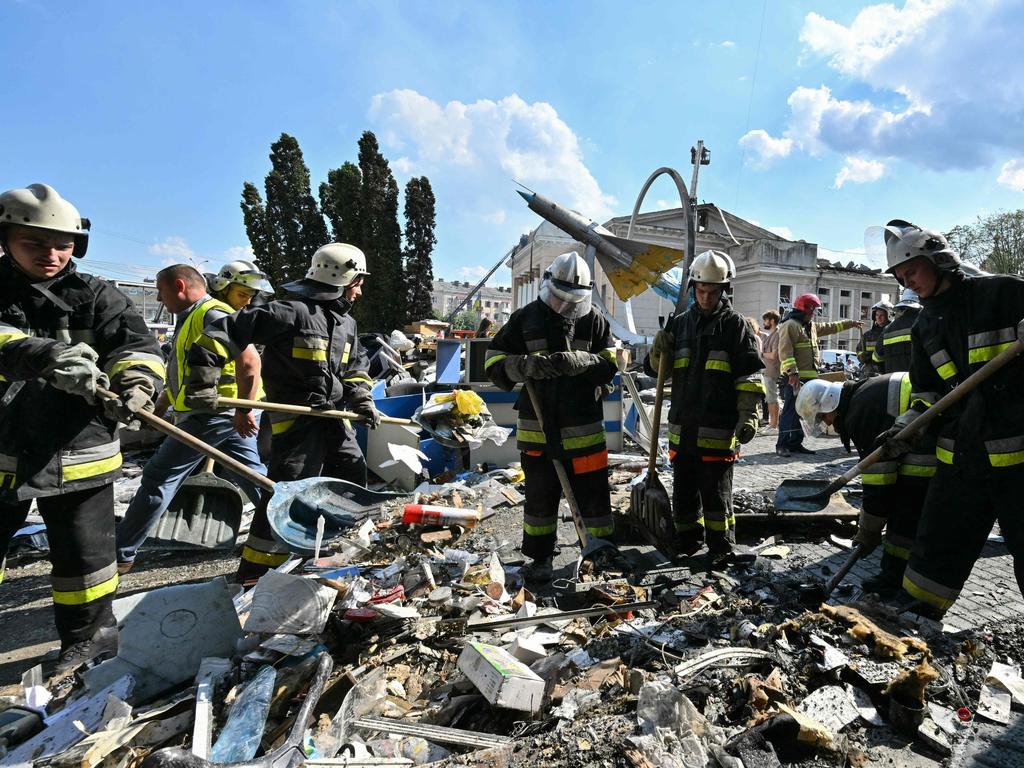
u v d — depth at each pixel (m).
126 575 3.78
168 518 3.94
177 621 2.27
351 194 28.38
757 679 1.96
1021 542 2.21
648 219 25.86
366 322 28.41
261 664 2.19
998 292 2.23
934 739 1.77
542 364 3.03
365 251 28.41
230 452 3.83
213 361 3.11
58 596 2.43
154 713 1.92
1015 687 2.04
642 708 1.83
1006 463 2.21
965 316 2.33
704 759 1.64
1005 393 2.22
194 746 1.74
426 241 30.23
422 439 5.77
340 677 2.12
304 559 3.35
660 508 3.48
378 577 3.13
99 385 2.20
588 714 1.90
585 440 3.19
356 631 2.50
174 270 3.66
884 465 2.80
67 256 2.27
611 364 3.22
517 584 3.13
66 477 2.29
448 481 5.47
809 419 3.34
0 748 1.90
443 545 3.72
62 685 2.29
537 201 7.16
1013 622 2.54
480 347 6.03
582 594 2.92
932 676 1.84
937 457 2.49
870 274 27.50
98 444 2.41
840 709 1.89
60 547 2.39
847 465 6.00
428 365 10.56
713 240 25.17
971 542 2.38
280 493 2.85
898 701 1.90
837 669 2.02
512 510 4.48
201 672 2.13
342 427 3.56
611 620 2.60
